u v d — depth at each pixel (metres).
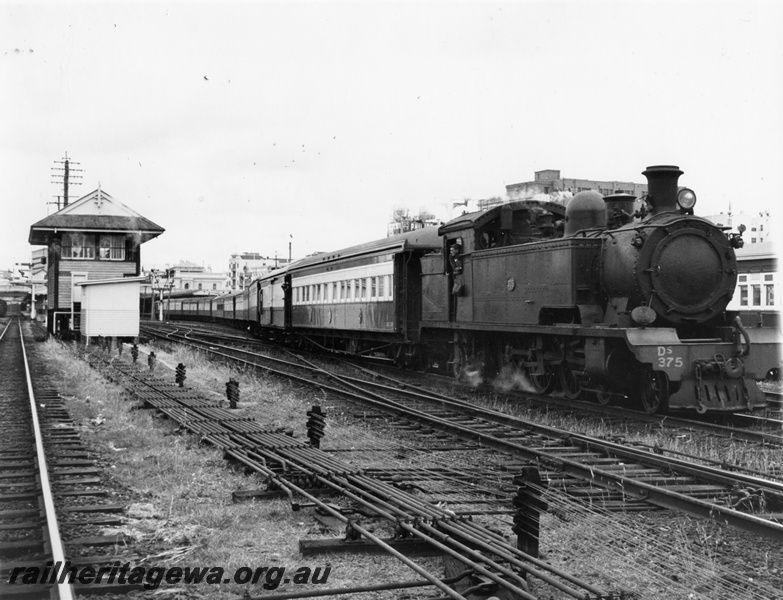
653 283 13.48
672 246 13.65
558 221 17.47
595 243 14.60
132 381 18.56
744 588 5.53
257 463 8.97
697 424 12.37
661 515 7.36
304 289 31.64
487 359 18.31
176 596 5.30
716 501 7.78
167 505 7.61
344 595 5.34
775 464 9.74
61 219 35.06
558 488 8.30
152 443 10.81
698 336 14.31
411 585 5.25
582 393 15.75
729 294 14.00
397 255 22.36
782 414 14.38
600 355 13.81
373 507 6.96
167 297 85.94
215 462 9.50
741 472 9.03
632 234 13.77
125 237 36.06
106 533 6.69
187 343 32.84
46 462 9.25
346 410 14.43
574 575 5.73
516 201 18.27
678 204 13.99
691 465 8.72
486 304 17.78
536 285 15.64
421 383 19.56
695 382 13.05
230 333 46.41
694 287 13.73
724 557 6.16
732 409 12.98
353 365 23.92
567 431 11.20
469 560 5.42
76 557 6.03
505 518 7.23
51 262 38.03
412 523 6.42
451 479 8.70
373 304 24.05
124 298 29.91
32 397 14.57
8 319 84.62
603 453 10.13
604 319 14.31
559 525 7.00
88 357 24.66
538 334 16.02
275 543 6.50
